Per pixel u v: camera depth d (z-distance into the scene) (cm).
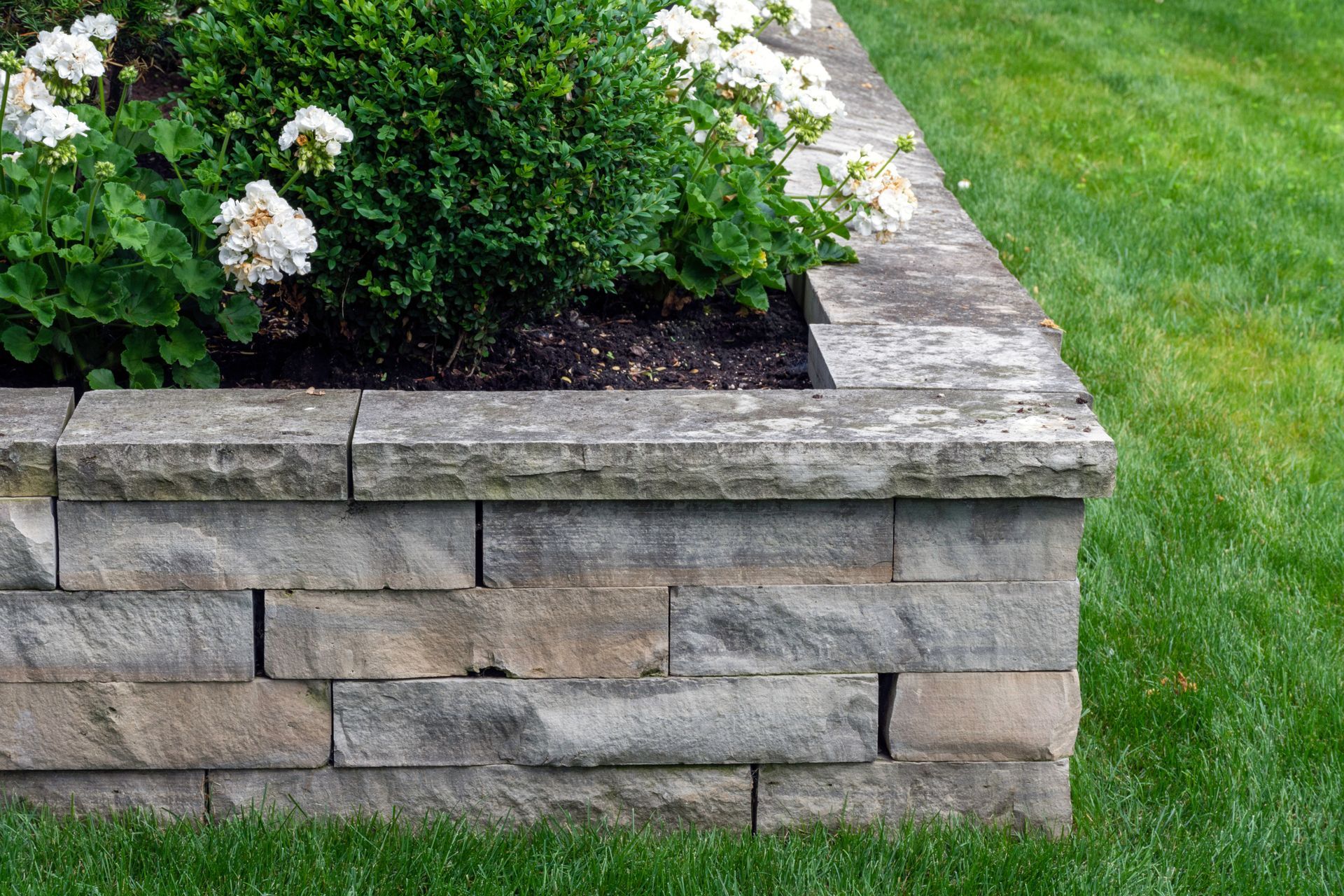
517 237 283
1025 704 261
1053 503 247
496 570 247
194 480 236
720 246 357
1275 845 263
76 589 243
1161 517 386
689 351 356
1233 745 290
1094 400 454
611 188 296
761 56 381
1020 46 971
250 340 296
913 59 911
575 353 342
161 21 417
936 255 392
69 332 290
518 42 274
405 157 278
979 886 249
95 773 257
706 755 260
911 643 255
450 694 254
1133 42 1017
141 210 283
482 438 238
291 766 258
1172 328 521
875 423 249
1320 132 819
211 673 250
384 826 257
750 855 254
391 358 319
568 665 254
